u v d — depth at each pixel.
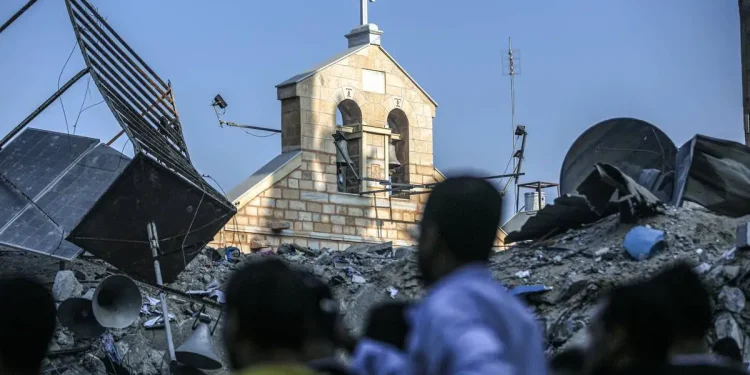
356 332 22.62
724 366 5.64
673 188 22.56
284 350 4.79
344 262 28.06
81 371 21.23
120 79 26.47
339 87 34.47
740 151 21.91
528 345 4.73
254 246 31.84
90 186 25.25
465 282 4.86
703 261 19.23
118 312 20.84
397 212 35.03
